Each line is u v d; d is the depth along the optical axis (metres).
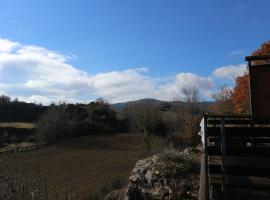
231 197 10.01
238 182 10.44
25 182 8.54
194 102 65.69
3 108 101.88
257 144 12.74
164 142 43.94
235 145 12.34
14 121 97.69
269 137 12.18
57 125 82.12
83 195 30.52
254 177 11.05
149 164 14.72
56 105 89.31
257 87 11.65
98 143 77.62
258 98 11.60
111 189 27.02
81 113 91.44
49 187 33.72
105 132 88.25
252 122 11.67
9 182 8.27
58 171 47.09
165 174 13.52
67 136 83.06
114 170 46.84
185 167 13.80
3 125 86.81
